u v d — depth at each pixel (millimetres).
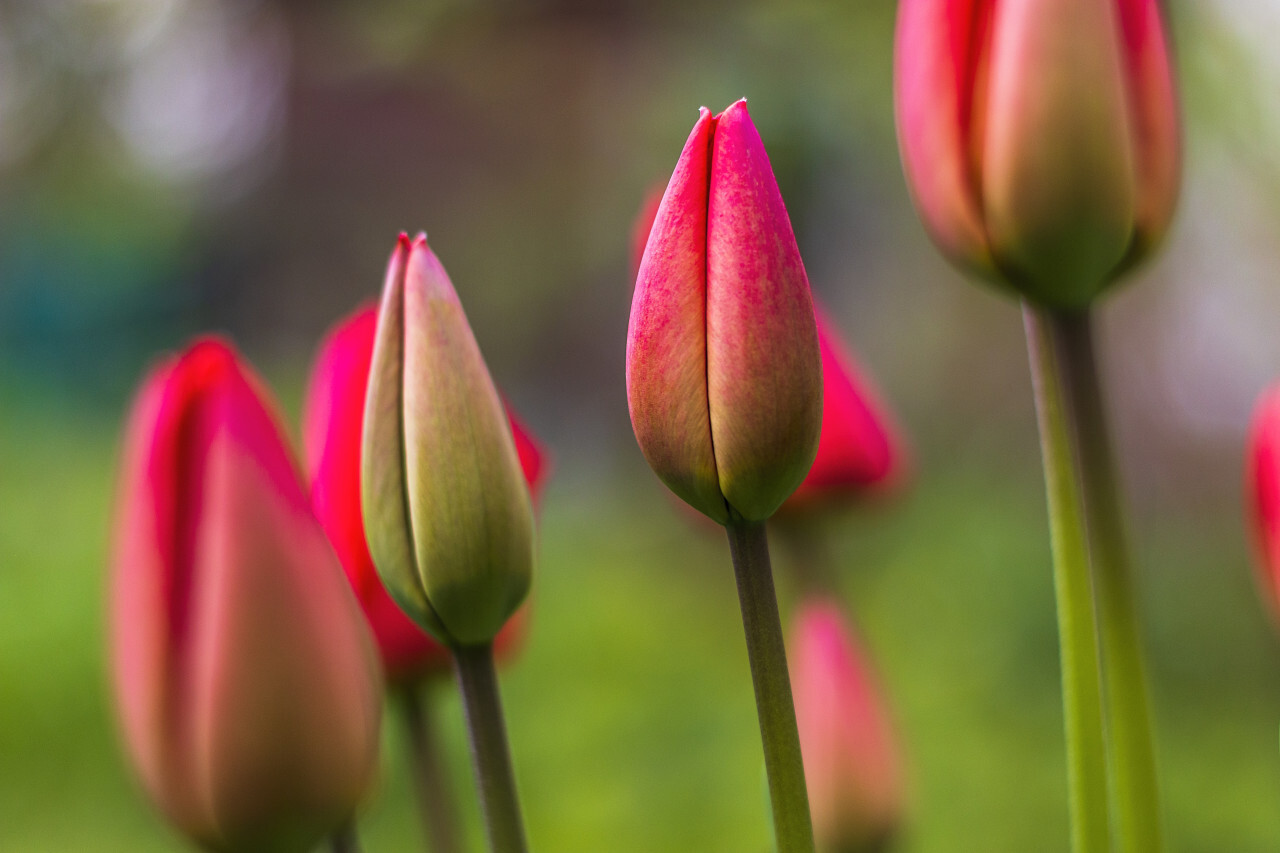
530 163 5227
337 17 3242
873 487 659
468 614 484
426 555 482
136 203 6730
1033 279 516
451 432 479
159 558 484
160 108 7156
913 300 3898
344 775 486
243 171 6961
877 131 3018
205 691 481
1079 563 521
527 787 2025
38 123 6863
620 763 2072
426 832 545
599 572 3582
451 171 5707
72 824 2242
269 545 481
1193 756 2312
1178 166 517
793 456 468
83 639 2783
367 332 514
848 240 3861
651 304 469
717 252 466
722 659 2857
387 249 6293
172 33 6863
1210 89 2209
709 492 471
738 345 465
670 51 3389
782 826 474
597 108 4480
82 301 6367
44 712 2545
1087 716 519
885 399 3879
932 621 2713
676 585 3596
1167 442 3344
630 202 4512
